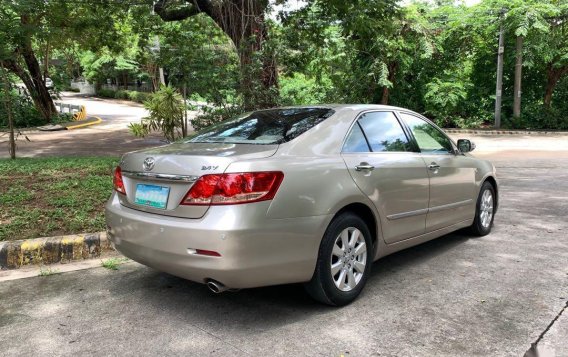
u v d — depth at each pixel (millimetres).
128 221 3547
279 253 3217
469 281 4230
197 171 3205
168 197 3352
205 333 3279
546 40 20297
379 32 10539
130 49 28922
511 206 7340
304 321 3449
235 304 3752
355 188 3688
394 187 4086
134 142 16656
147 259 3459
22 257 4645
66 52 29172
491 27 20422
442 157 4848
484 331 3291
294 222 3273
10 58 9055
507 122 22578
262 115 4336
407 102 22516
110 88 54125
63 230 5199
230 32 9906
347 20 9656
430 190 4566
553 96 23234
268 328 3346
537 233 5812
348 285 3717
